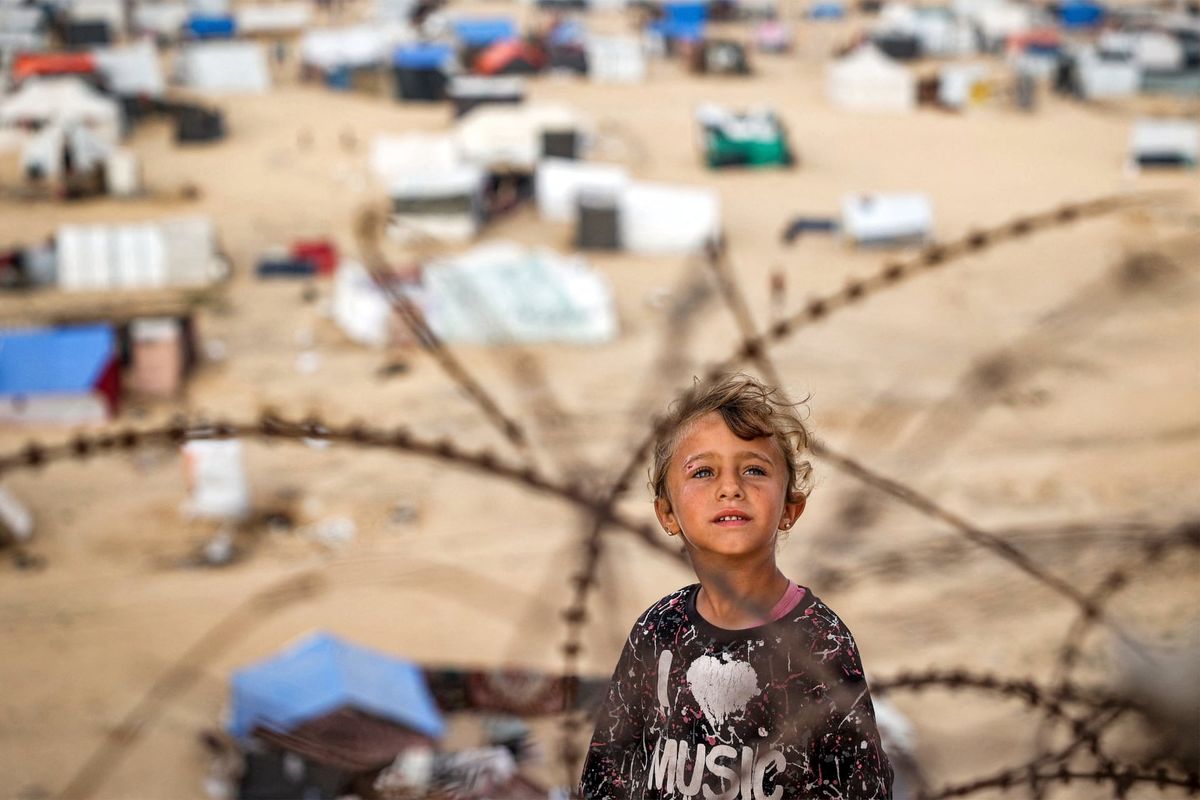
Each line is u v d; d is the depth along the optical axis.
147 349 27.72
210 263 34.91
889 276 3.68
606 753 1.87
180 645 17.44
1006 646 12.39
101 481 23.22
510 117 46.16
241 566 20.03
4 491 22.28
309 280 34.97
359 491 22.44
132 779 13.56
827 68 66.75
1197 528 2.92
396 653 16.48
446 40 68.81
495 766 11.13
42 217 41.81
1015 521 20.44
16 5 68.44
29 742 15.08
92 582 19.66
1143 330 27.30
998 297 31.88
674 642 1.78
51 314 32.28
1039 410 24.08
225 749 13.38
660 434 1.88
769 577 1.77
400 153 44.84
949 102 58.66
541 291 29.47
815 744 1.69
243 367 29.08
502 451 22.89
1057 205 43.00
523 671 12.30
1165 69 61.84
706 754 1.73
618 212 38.09
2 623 18.22
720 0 77.31
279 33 73.88
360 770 11.52
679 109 58.59
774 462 1.78
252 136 52.94
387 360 28.84
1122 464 22.17
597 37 71.44
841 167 49.09
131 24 71.88
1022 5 77.88
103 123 50.25
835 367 26.70
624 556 13.59
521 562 19.22
